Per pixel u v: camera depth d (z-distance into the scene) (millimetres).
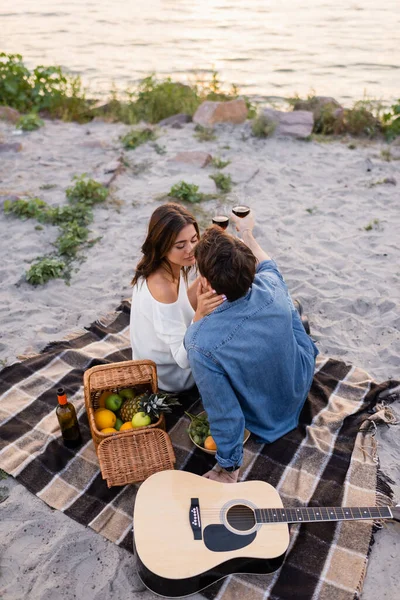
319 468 3445
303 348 3549
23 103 10297
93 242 6027
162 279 3430
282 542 2809
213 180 7273
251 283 2951
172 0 28094
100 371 3566
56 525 3180
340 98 12906
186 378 3850
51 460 3518
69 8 25422
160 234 3277
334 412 3844
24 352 4496
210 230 2998
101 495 3324
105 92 12836
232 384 3084
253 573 2852
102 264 5672
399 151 8133
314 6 26156
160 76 14836
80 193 6805
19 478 3414
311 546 3025
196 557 2742
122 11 24828
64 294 5238
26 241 6051
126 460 3217
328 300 5066
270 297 3096
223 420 2986
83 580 2926
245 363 3023
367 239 5996
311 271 5488
